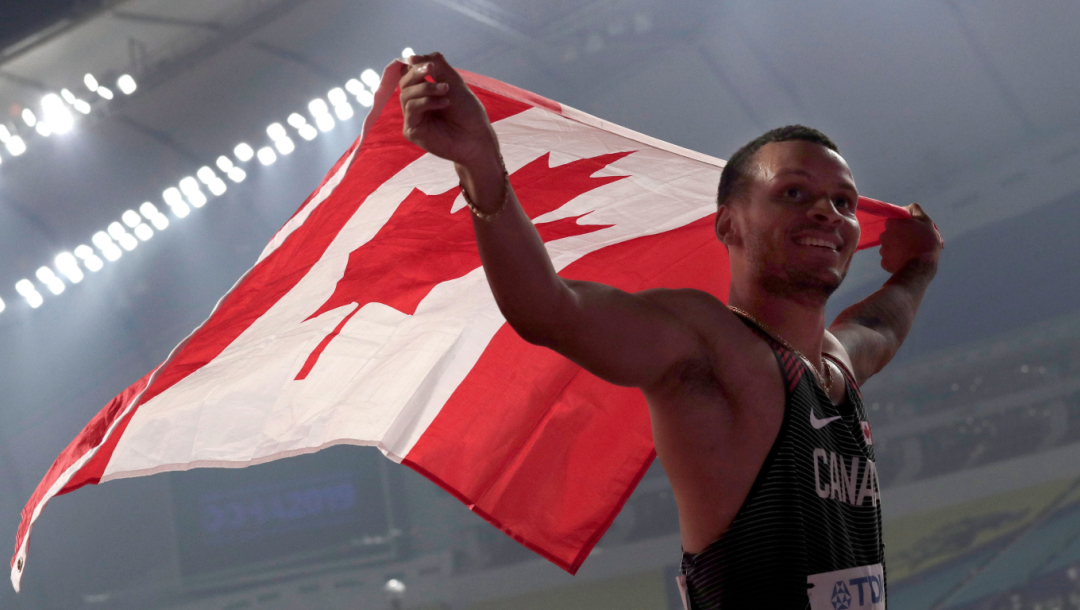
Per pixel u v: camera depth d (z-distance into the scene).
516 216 0.84
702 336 0.98
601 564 11.39
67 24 9.14
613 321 0.90
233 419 1.37
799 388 0.99
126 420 1.26
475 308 1.42
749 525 0.93
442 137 0.79
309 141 11.77
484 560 12.09
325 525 13.16
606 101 12.43
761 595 0.92
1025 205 11.98
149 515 14.22
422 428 1.45
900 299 1.69
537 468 1.50
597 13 11.48
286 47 10.48
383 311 1.37
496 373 1.46
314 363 1.38
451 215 1.24
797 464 0.95
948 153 12.66
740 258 1.12
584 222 1.44
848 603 0.96
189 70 10.34
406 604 12.16
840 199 1.09
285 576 12.95
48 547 14.45
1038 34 11.36
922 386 11.77
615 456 1.52
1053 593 9.55
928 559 10.56
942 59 11.87
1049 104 11.98
